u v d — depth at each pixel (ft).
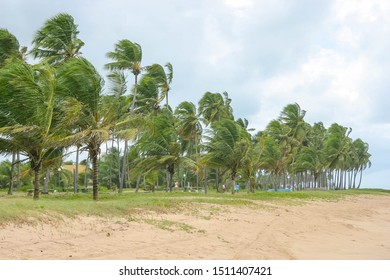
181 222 52.65
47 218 40.88
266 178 268.41
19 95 63.52
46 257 30.55
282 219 68.08
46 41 109.09
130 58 120.57
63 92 73.10
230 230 51.57
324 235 54.44
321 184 289.33
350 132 299.58
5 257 29.43
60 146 77.61
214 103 178.50
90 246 35.19
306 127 224.74
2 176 200.54
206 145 128.16
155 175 166.61
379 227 68.59
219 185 202.80
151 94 139.03
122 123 82.53
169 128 125.49
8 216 37.76
